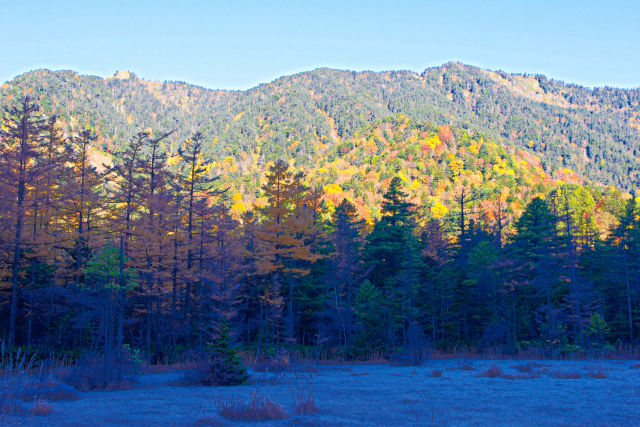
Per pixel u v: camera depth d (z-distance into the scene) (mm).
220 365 19094
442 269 48219
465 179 188125
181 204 41625
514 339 41750
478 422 10039
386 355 37156
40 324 36312
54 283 35969
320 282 45094
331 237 45156
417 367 29266
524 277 45156
